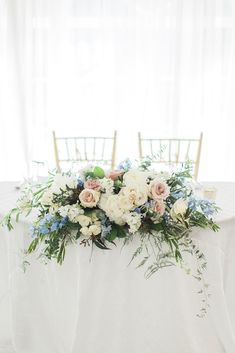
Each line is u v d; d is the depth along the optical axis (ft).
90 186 5.18
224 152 12.34
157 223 5.26
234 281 6.13
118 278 5.56
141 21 11.41
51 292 5.92
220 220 5.75
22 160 12.16
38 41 11.38
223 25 11.50
